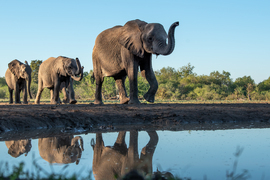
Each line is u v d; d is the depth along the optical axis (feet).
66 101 67.72
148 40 44.83
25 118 28.19
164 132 25.88
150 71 48.70
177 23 41.06
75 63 58.65
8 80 73.31
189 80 259.60
